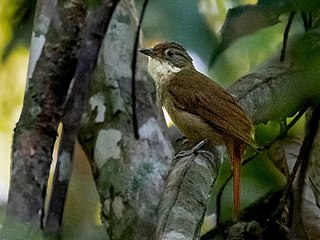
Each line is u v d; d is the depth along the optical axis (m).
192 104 10.01
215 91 9.92
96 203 13.55
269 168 11.20
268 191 10.98
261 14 9.10
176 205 6.79
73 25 9.20
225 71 13.18
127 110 10.92
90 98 11.00
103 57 11.21
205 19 13.49
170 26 13.48
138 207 10.26
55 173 9.49
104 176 10.53
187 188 7.14
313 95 7.73
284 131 10.09
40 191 8.76
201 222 6.90
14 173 8.80
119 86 11.08
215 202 11.28
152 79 11.24
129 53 11.36
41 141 8.96
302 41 7.51
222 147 9.95
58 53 9.20
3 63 12.72
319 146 9.72
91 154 10.77
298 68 7.80
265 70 9.98
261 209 10.62
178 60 10.80
